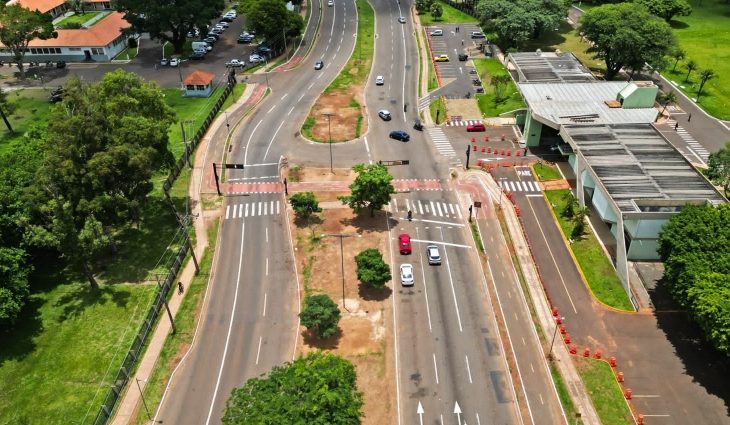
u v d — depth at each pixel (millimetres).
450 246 89750
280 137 121062
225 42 173250
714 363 70438
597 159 95125
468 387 68000
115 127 86500
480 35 172875
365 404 65812
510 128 123500
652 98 111312
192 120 127312
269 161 112625
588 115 109375
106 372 70500
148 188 88312
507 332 75188
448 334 74812
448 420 64312
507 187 103812
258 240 91938
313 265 86250
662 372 69500
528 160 112000
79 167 80375
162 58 161625
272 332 75625
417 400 66438
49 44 157125
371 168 93312
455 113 130000
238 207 99688
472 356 71812
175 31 159625
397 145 117688
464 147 117000
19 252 76500
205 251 90062
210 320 77625
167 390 68250
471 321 76750
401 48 167250
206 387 68500
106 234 86562
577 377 69125
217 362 71688
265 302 80250
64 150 78812
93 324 77125
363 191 91375
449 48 165750
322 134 122000
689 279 69062
